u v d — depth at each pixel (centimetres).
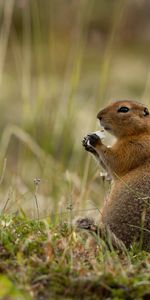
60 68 3148
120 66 3281
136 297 891
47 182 1722
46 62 3111
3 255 974
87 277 914
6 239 1016
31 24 3400
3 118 2772
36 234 1089
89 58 3375
